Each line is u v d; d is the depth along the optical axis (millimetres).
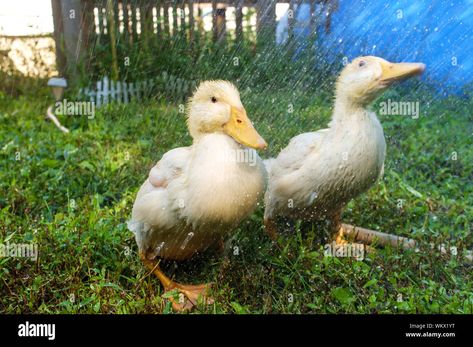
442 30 1261
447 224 766
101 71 1334
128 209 782
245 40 1196
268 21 1179
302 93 1029
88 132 1134
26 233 702
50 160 941
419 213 789
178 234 602
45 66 1521
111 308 581
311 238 675
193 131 595
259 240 696
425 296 581
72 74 1351
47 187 854
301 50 1104
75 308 571
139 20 1323
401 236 730
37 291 591
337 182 656
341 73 656
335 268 628
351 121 646
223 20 1278
